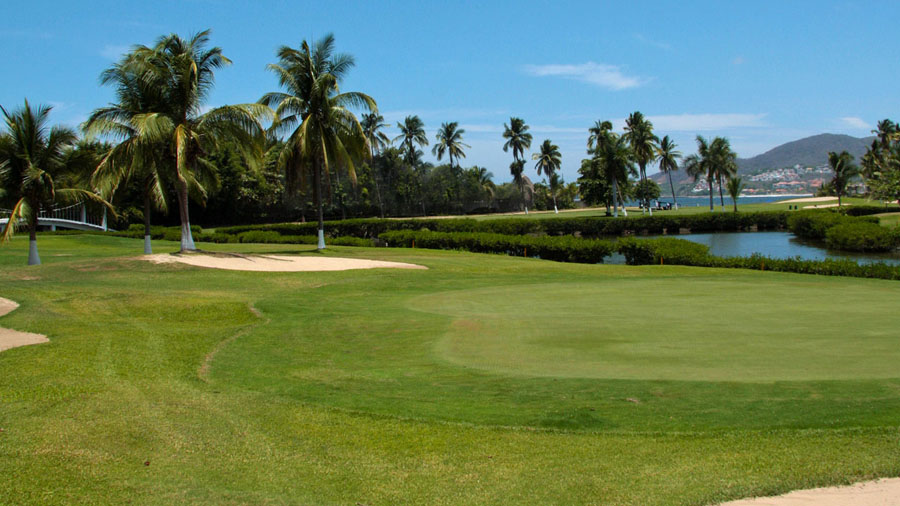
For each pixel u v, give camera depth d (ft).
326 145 102.94
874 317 34.24
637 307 40.73
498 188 338.95
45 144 79.61
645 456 16.17
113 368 27.02
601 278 64.64
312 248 112.78
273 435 18.40
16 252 102.32
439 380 24.38
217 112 79.97
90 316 42.86
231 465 16.29
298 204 255.70
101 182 76.84
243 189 235.81
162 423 19.43
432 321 38.68
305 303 49.37
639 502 13.80
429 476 15.48
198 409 20.95
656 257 94.32
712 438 17.10
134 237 153.99
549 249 111.04
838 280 59.62
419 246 128.36
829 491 13.92
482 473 15.56
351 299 52.08
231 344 33.55
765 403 19.57
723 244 157.58
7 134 77.25
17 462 16.26
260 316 43.68
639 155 281.54
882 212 215.92
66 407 20.89
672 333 31.14
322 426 19.15
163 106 79.15
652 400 20.47
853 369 22.85
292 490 14.83
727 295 45.70
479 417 19.63
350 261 83.61
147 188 90.94
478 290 55.93
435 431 18.51
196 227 165.48
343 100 99.55
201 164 90.53
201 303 47.78
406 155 309.01
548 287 55.77
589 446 16.98
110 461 16.47
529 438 17.75
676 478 14.85
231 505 14.07
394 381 24.64
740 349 26.86
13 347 31.76
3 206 81.51
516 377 24.16
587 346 28.96
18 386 23.48
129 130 77.30
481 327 35.47
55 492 14.64
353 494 14.61
